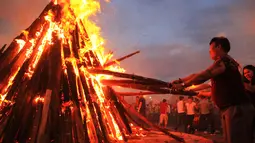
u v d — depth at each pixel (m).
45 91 3.62
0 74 4.10
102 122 4.01
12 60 4.36
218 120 11.64
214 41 2.98
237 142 2.71
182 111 11.72
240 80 2.83
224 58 2.84
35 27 4.87
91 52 4.96
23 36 4.84
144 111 11.58
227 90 2.77
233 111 2.75
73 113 3.59
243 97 2.79
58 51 4.15
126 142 4.34
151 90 4.02
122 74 3.98
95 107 4.09
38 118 3.29
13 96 3.70
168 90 3.88
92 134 3.75
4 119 3.40
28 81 3.77
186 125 11.58
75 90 3.85
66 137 3.34
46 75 3.77
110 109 4.78
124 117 4.94
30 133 3.30
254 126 2.77
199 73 2.84
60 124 3.40
